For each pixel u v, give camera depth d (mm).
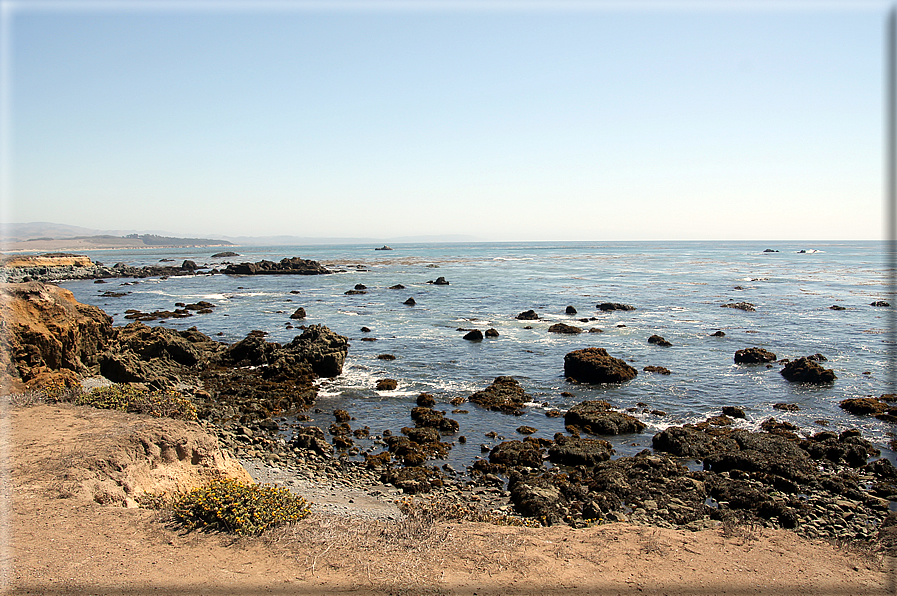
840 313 43688
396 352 31922
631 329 38000
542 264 112688
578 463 16828
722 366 28297
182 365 28281
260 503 9609
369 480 15820
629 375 25922
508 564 8367
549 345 33469
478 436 19438
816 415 21125
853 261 114562
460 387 25172
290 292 63156
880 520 12664
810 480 14891
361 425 20531
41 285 22531
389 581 7543
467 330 38375
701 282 69125
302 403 23125
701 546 9719
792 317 42156
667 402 22828
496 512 13422
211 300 56031
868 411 21047
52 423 12625
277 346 30391
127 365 22844
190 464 12328
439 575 7832
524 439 18953
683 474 15594
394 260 136500
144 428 12328
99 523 8758
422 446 18219
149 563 7664
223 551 8211
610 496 13969
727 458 16234
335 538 8891
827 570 8867
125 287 70438
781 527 12148
